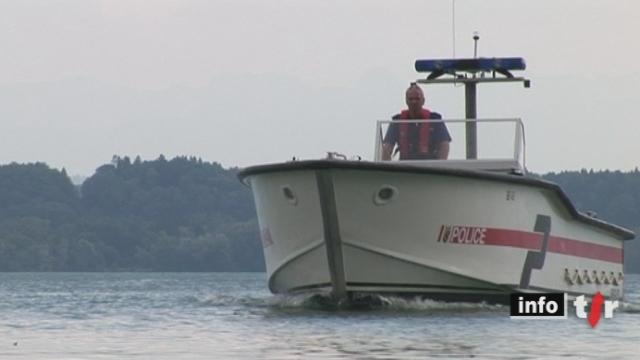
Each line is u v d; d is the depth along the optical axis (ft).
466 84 266.57
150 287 456.04
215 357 167.73
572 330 204.95
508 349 176.65
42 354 172.24
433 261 232.12
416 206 228.43
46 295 344.49
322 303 239.50
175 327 208.85
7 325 216.13
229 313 239.09
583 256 262.67
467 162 250.57
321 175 223.51
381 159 253.44
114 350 176.04
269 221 240.12
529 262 243.60
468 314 228.22
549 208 247.70
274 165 230.07
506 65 263.49
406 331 196.95
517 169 248.93
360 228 227.81
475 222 234.17
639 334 199.31
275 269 242.78
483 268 236.22
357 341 183.52
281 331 197.77
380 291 234.17
